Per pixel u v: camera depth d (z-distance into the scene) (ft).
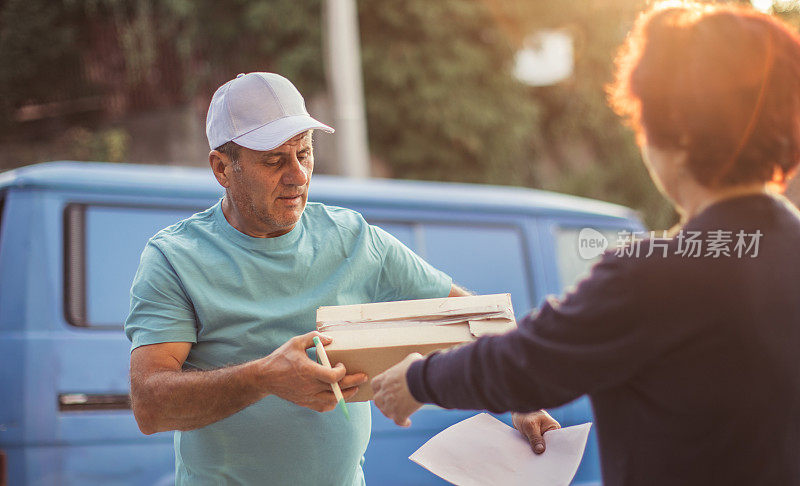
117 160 33.14
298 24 34.19
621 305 4.43
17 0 35.47
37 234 13.37
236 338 6.78
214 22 35.63
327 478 7.09
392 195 16.31
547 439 6.53
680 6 4.75
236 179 6.79
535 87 40.34
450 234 16.67
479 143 35.60
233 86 6.86
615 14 39.34
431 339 6.01
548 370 4.62
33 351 12.83
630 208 40.70
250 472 6.94
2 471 12.41
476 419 6.79
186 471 7.13
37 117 35.94
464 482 6.16
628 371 4.49
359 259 7.29
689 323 4.36
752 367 4.33
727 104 4.41
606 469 4.85
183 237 6.91
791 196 7.08
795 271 4.47
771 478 4.38
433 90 34.78
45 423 12.65
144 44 35.45
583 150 41.37
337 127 26.96
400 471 14.71
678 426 4.47
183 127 34.35
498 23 36.24
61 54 35.88
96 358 13.20
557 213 18.03
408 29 34.91
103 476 12.89
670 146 4.64
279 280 6.93
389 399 5.55
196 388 6.16
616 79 4.99
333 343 5.99
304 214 7.31
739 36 4.46
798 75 4.48
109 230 13.94
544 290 17.40
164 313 6.57
